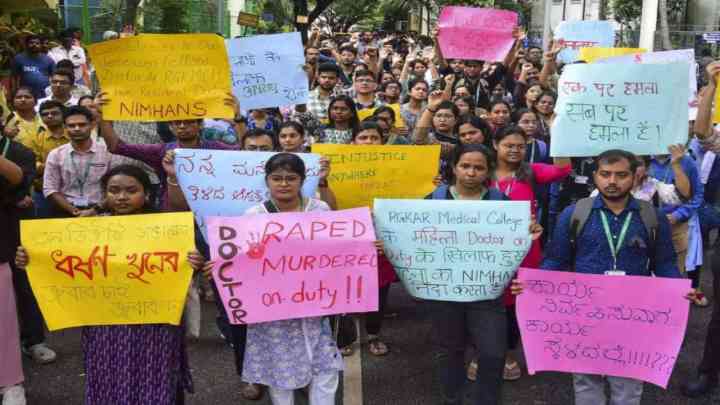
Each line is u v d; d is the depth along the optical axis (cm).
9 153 434
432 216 364
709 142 420
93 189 518
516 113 603
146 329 330
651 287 340
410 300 640
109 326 331
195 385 455
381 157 503
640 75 410
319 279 337
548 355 355
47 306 331
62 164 514
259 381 338
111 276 330
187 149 441
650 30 1595
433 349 521
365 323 506
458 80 876
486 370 362
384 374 478
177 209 468
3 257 384
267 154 444
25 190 399
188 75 445
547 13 2098
